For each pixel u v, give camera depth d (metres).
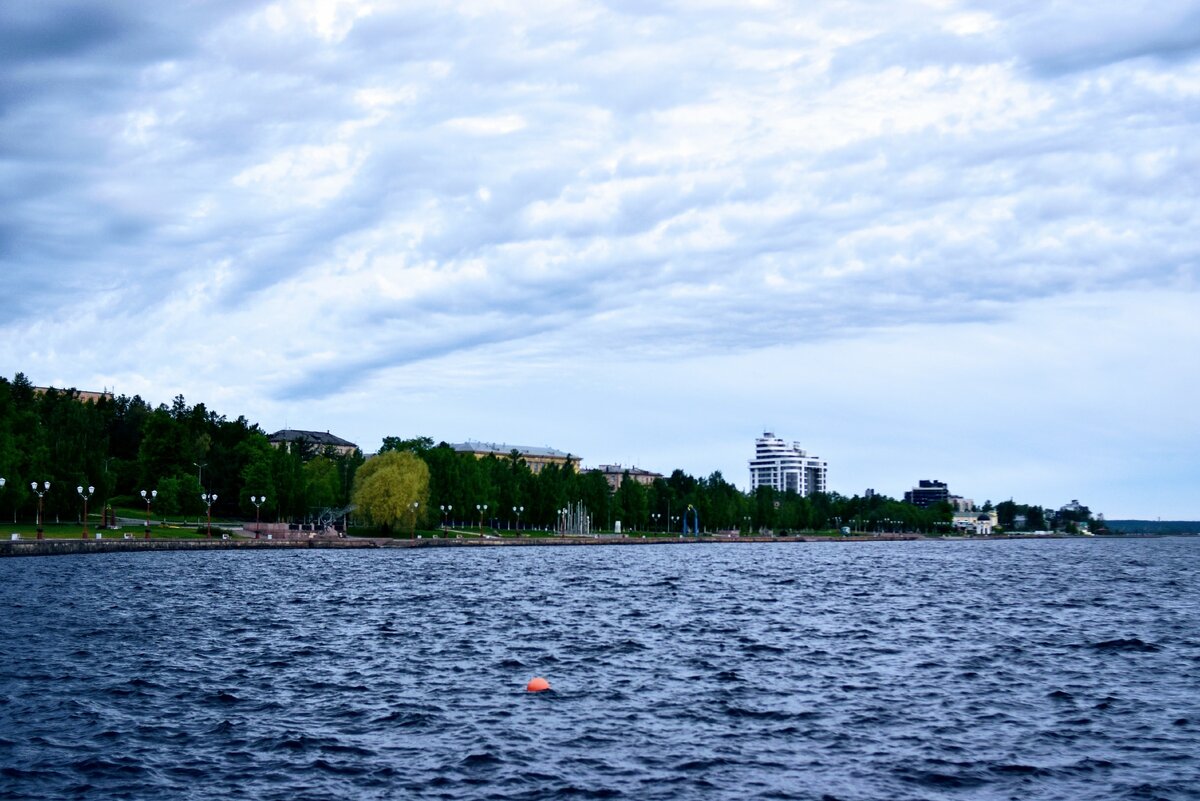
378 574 116.06
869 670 48.72
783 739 34.69
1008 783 29.78
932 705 40.31
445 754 32.44
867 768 31.19
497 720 37.12
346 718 37.34
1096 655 54.25
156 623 64.31
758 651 54.94
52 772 30.25
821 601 88.25
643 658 52.03
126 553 145.25
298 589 92.31
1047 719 37.94
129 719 36.84
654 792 28.70
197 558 139.75
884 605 84.44
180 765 31.14
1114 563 185.75
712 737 34.88
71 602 75.81
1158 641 60.44
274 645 55.62
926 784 29.64
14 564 119.62
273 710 38.62
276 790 28.75
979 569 155.25
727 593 96.44
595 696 41.66
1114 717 38.38
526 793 28.53
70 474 181.12
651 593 94.88
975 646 57.62
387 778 29.86
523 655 52.66
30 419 185.25
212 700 40.31
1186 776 30.55
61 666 47.44
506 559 162.00
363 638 59.03
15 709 38.12
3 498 161.62
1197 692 43.50
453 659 51.22
